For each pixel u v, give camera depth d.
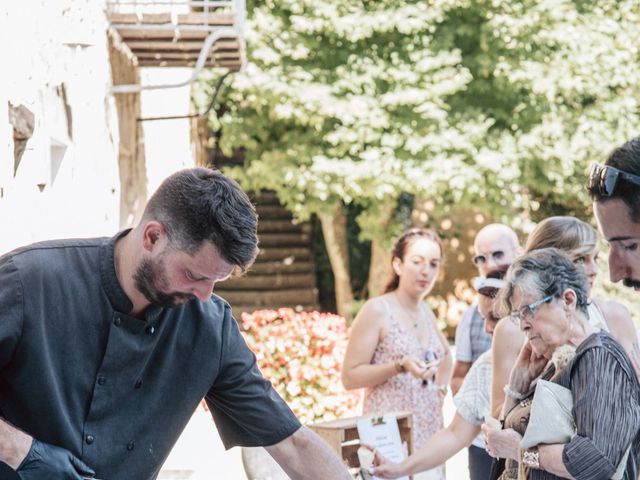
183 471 6.59
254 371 2.87
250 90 11.55
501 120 12.56
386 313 4.99
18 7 4.20
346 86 11.70
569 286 3.22
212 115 12.60
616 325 3.80
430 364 4.78
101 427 2.61
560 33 11.81
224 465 6.84
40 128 4.74
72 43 5.56
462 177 11.55
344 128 11.72
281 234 15.84
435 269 5.09
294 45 11.78
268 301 14.95
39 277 2.52
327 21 11.62
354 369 4.94
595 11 12.30
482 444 4.68
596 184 2.37
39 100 4.74
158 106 9.44
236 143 12.66
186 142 10.60
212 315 2.77
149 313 2.61
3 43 3.90
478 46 12.33
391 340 4.97
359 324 4.99
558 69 11.94
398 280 5.17
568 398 3.08
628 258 2.38
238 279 15.12
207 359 2.75
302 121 11.67
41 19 4.77
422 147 11.69
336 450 3.84
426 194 11.93
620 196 2.31
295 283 15.34
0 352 2.47
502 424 3.41
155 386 2.69
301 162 12.33
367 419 3.96
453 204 13.16
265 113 12.78
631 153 2.33
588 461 2.94
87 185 6.03
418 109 11.47
